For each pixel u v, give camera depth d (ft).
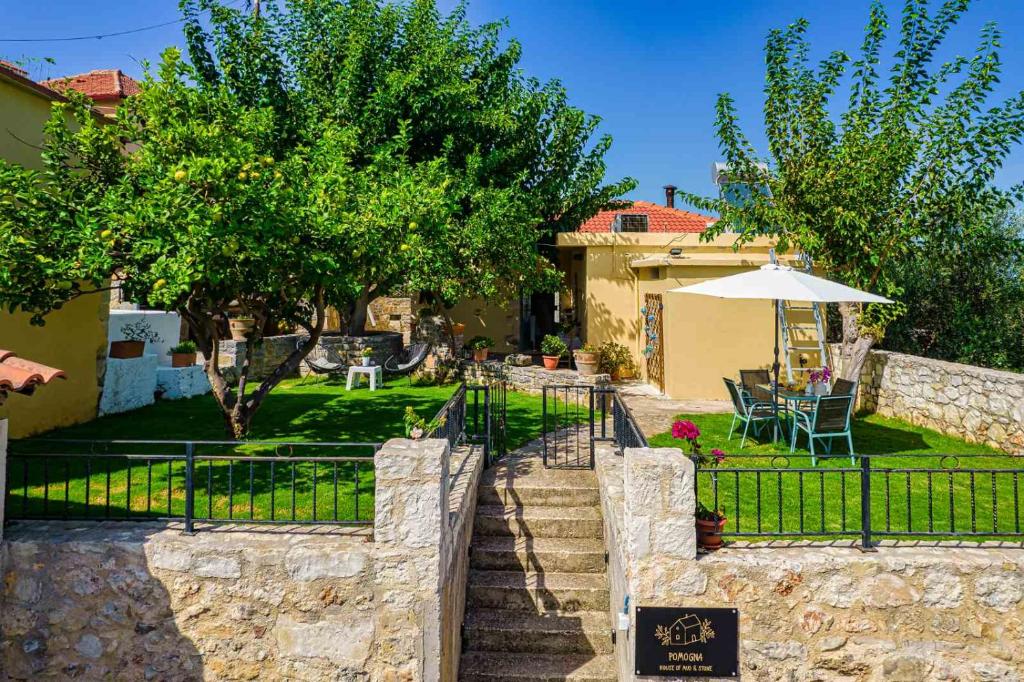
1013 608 16.07
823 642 16.20
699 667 16.12
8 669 16.71
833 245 36.24
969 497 22.98
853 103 36.73
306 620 16.49
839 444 30.53
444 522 16.94
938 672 16.14
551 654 19.72
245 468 25.31
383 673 16.35
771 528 19.74
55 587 16.71
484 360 51.57
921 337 50.98
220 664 16.69
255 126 27.40
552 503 23.93
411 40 50.24
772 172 38.24
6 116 26.48
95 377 33.30
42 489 22.36
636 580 16.21
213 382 27.37
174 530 17.58
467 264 46.09
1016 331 46.50
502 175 53.72
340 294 29.68
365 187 28.12
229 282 24.22
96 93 65.51
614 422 28.32
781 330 40.01
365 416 35.53
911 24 34.22
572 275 64.59
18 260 19.79
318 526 17.98
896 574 16.20
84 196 24.20
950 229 35.42
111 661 16.83
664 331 41.81
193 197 20.38
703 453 28.22
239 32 47.39
